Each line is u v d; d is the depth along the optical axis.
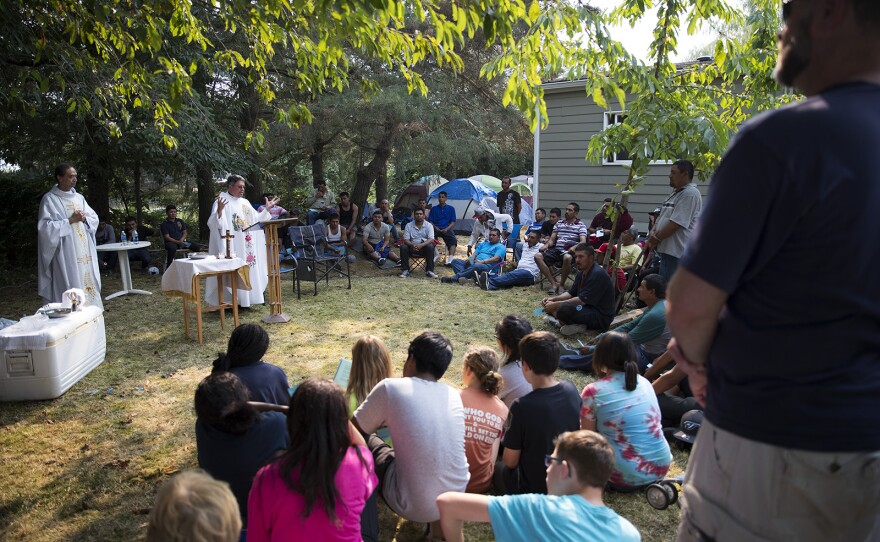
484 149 14.59
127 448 4.04
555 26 3.48
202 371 5.54
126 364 5.72
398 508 2.83
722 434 1.11
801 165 0.96
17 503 3.38
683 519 1.23
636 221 11.38
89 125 10.75
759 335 1.02
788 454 1.01
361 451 2.34
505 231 12.04
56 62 5.66
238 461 2.60
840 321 0.97
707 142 5.75
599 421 3.32
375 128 13.70
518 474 3.14
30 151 12.19
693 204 6.00
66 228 6.77
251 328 3.30
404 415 2.75
